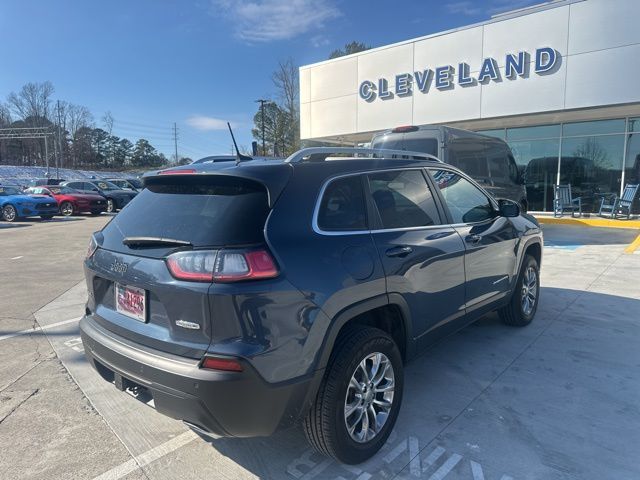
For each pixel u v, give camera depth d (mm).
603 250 9617
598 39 12391
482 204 4395
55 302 6508
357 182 3053
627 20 11984
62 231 15680
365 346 2730
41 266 9266
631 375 3920
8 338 5059
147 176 3000
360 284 2729
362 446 2789
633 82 12070
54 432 3227
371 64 16609
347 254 2736
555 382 3814
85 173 75938
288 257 2438
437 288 3463
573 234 11883
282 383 2367
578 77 12766
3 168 67562
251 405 2289
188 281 2348
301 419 2531
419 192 3564
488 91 14227
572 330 4980
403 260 3090
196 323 2334
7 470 2818
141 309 2625
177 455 2951
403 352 3279
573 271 7746
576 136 14820
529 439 3037
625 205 13453
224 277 2279
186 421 2441
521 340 4715
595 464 2773
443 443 3010
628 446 2945
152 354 2477
